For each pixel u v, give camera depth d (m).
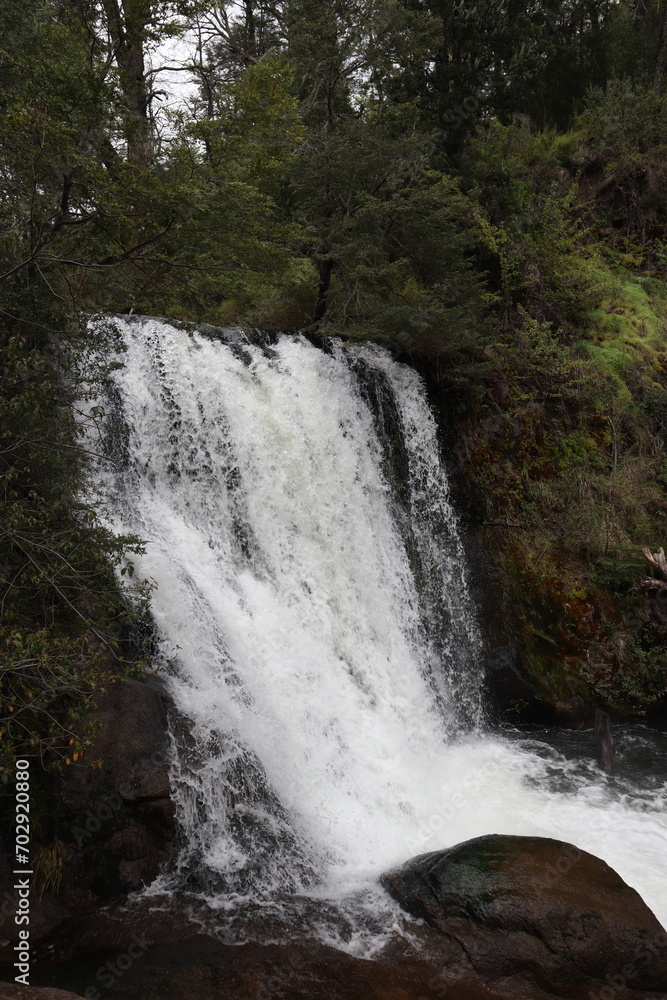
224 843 6.44
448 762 9.18
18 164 6.72
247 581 8.88
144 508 8.30
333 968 5.36
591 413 12.58
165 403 8.88
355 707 8.75
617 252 15.16
